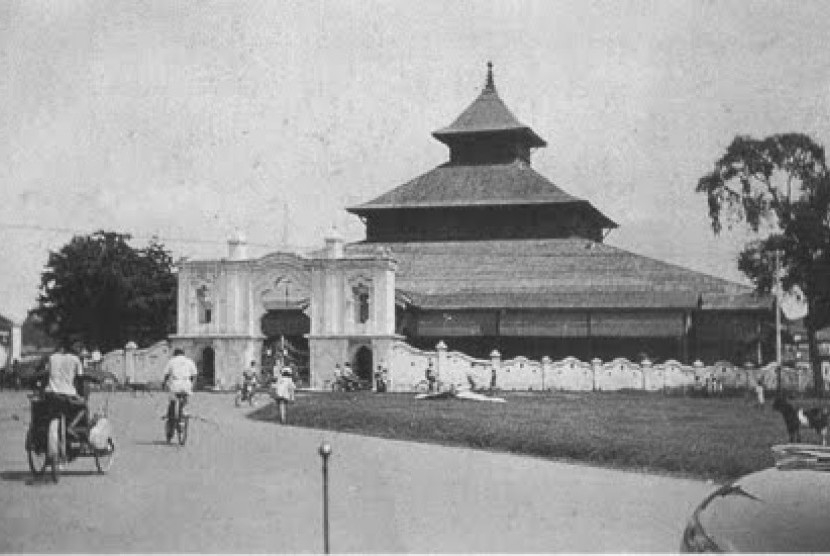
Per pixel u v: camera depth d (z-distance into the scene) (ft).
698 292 185.16
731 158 101.19
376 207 218.18
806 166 99.81
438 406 110.22
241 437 79.51
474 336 190.90
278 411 100.94
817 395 119.14
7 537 40.40
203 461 62.75
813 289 113.39
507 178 218.59
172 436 73.87
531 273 198.29
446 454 69.62
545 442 72.18
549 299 189.37
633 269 194.80
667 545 40.96
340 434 84.48
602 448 68.64
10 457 63.10
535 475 59.31
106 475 55.52
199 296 175.11
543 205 212.23
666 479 58.39
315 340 169.58
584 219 219.00
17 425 83.25
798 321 193.67
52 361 51.62
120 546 39.40
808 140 97.66
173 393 71.82
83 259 170.60
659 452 65.31
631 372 156.66
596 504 49.65
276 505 47.85
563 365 159.22
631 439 71.82
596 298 187.73
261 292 173.17
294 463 62.85
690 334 185.78
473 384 154.81
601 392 153.17
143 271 175.83
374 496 50.57
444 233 219.82
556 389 158.81
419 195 219.82
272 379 163.12
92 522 43.24
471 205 214.90
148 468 58.95
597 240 228.22
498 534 42.55
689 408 107.65
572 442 71.15
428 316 193.77
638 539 41.86
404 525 43.80
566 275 195.83
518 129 216.95
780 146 97.96
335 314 169.68
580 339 188.75
